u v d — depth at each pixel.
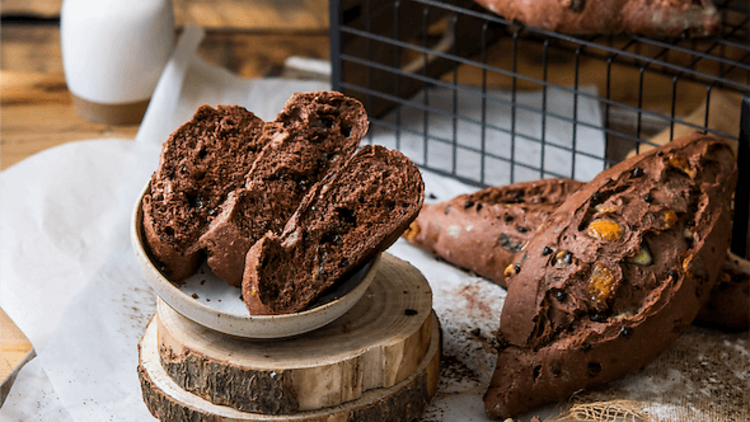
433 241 1.02
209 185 0.88
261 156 0.87
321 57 1.36
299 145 0.87
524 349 0.90
